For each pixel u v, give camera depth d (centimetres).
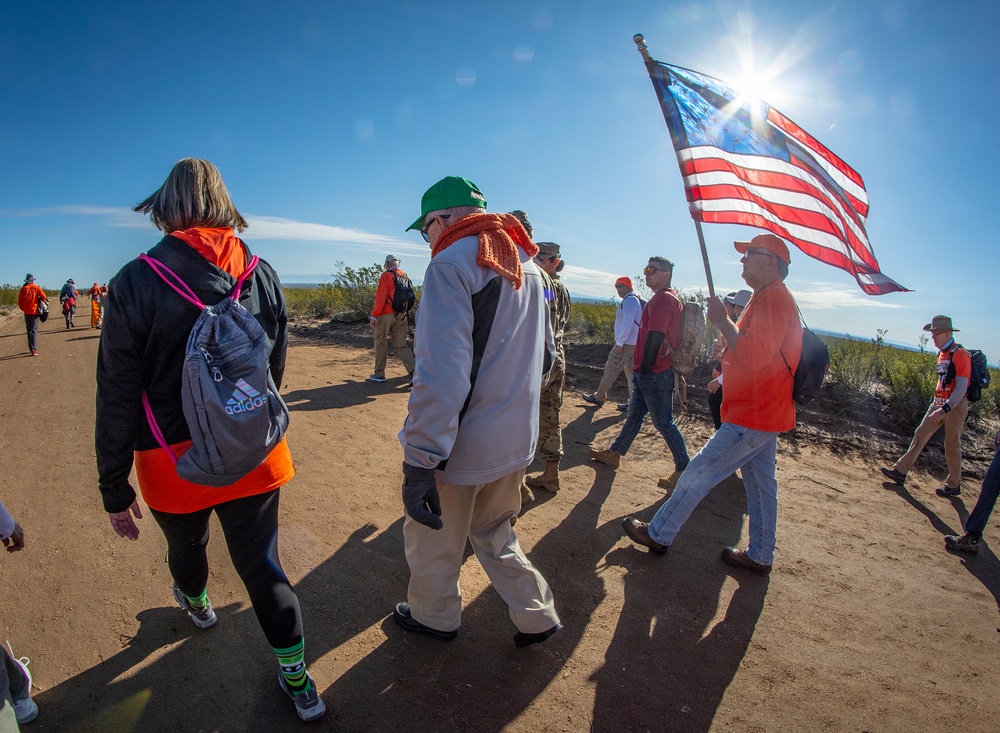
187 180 172
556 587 301
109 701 208
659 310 400
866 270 268
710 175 249
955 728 225
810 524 402
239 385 162
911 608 307
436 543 226
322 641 245
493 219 197
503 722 210
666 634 269
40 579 279
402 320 754
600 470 476
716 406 462
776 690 238
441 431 177
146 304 155
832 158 288
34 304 1102
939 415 461
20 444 485
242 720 203
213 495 176
